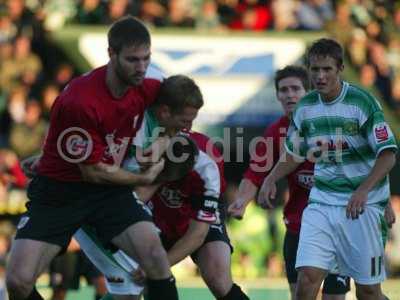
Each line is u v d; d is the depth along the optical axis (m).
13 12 51.62
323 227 22.88
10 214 44.06
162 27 51.25
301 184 25.94
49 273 37.03
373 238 22.98
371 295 23.34
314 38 50.00
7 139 49.50
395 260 45.97
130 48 19.83
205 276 23.02
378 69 51.88
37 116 49.47
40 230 20.98
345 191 22.98
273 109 49.03
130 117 20.97
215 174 22.64
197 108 21.27
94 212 21.27
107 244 21.30
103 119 20.61
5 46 51.06
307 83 26.30
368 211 22.86
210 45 49.47
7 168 44.56
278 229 46.66
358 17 52.84
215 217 22.70
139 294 22.92
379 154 22.42
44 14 51.47
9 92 50.16
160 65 49.31
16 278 20.59
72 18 51.44
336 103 22.89
